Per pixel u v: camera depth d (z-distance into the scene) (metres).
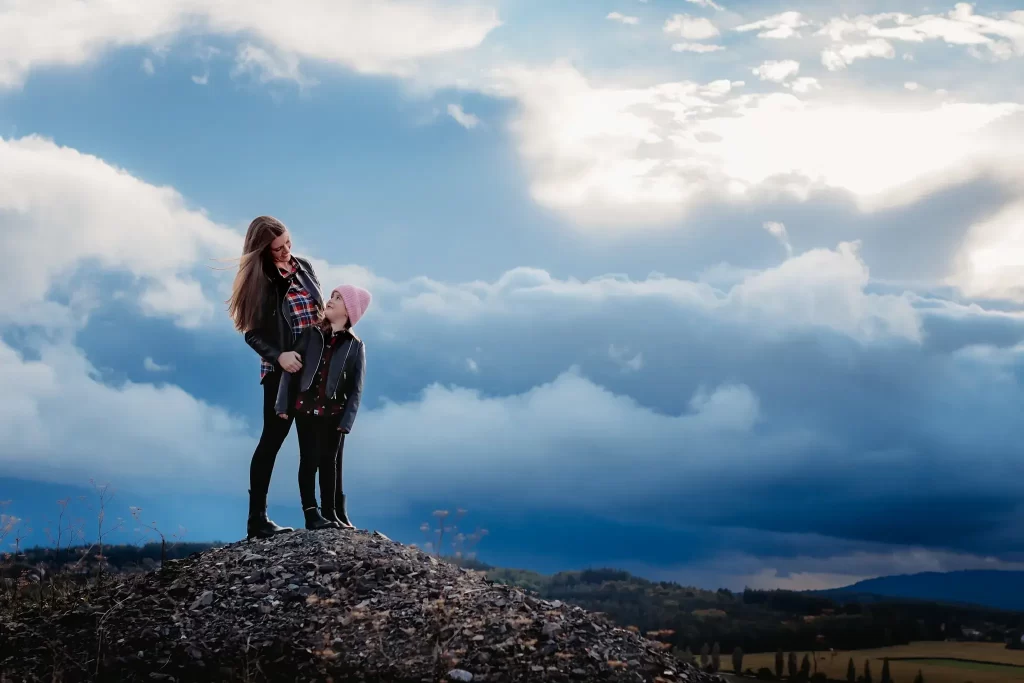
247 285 6.84
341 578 6.30
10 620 6.09
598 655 5.62
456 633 5.67
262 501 7.10
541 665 5.39
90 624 5.97
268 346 6.88
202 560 6.77
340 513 7.34
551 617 6.05
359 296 7.07
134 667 5.43
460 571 6.83
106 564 6.93
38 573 6.82
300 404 6.94
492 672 5.30
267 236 6.84
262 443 7.05
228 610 6.00
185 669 5.39
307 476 7.13
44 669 5.47
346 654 5.46
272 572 6.35
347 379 7.11
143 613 6.05
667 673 5.61
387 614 5.90
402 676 5.21
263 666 5.37
